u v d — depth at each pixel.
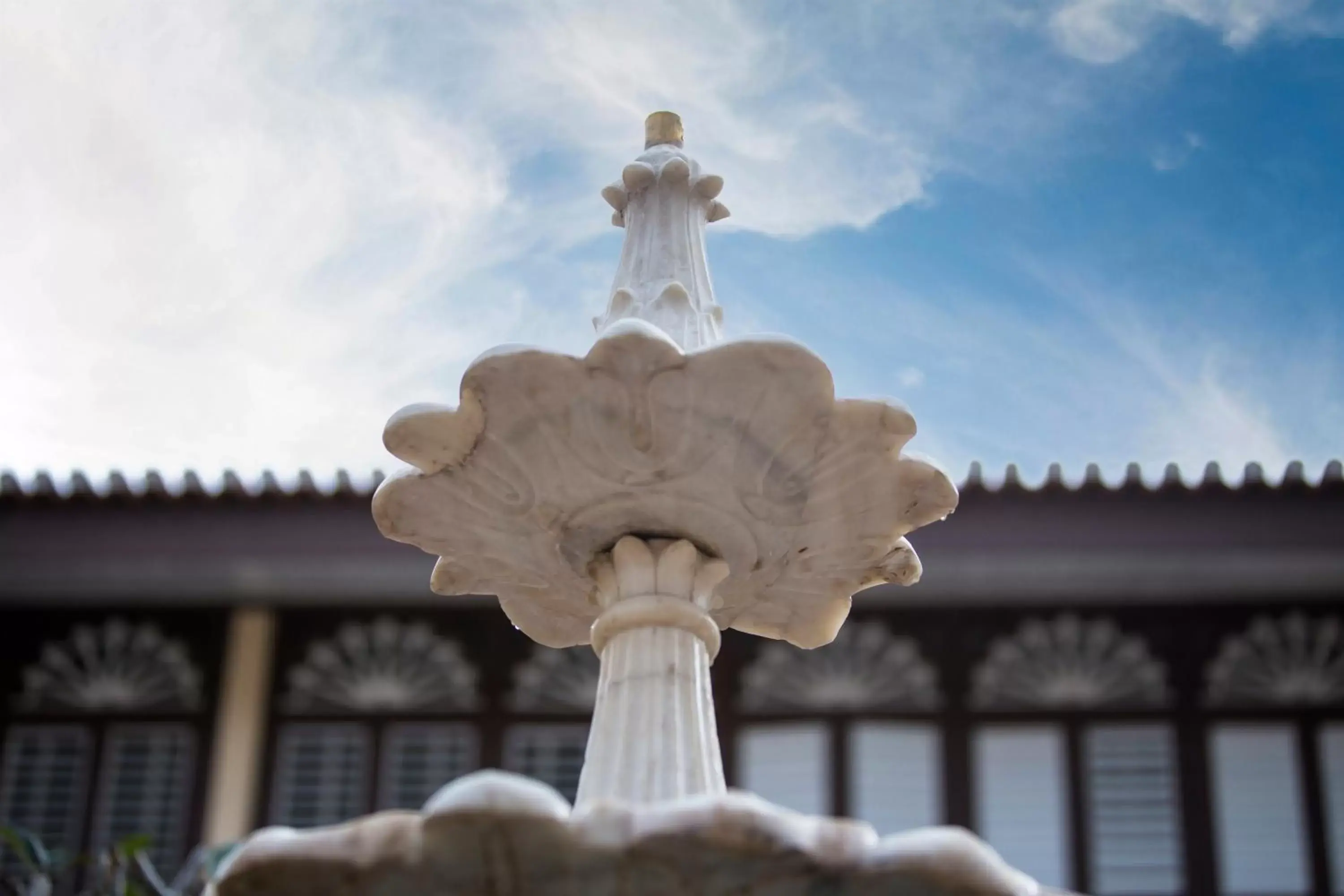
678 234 4.93
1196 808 12.56
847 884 3.40
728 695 12.98
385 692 13.25
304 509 12.57
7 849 13.02
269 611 13.41
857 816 12.49
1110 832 12.54
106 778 13.10
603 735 4.21
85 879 12.75
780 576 4.77
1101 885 12.41
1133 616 13.00
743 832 3.32
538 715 13.18
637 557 4.46
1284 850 12.46
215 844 12.82
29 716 13.29
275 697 13.26
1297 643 12.90
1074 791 12.62
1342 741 12.67
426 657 13.33
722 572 4.54
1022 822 12.57
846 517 4.56
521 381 4.20
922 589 12.80
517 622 5.05
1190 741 12.74
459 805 3.32
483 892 3.47
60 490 12.49
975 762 12.73
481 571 4.82
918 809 12.59
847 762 12.65
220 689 13.26
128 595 13.25
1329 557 12.10
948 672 12.95
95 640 13.43
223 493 12.48
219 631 13.40
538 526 4.56
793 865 3.37
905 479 4.46
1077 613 13.02
